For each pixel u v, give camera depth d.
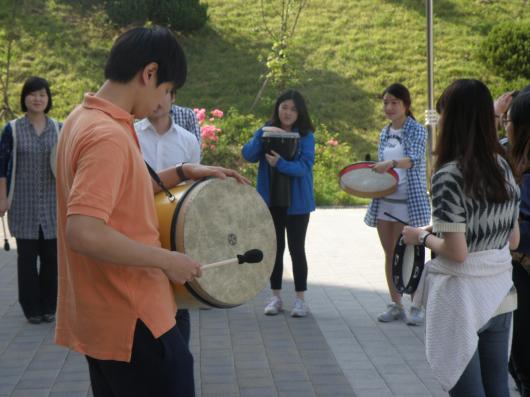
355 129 17.64
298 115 6.63
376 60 19.84
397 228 6.44
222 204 3.05
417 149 6.31
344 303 7.27
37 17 20.89
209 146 16.16
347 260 9.34
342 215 13.16
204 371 5.38
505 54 18.94
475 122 3.27
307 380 5.18
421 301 3.46
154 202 2.83
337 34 20.91
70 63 19.25
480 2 22.50
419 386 5.05
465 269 3.30
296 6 21.83
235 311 7.02
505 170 3.35
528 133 3.90
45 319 6.64
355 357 5.67
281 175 6.52
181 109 6.14
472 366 3.30
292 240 6.77
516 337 4.04
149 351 2.64
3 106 17.55
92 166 2.47
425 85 18.94
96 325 2.63
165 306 2.69
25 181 6.46
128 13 20.16
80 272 2.64
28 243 6.51
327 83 19.05
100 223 2.44
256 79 19.11
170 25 20.22
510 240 3.60
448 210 3.23
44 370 5.42
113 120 2.60
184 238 2.89
